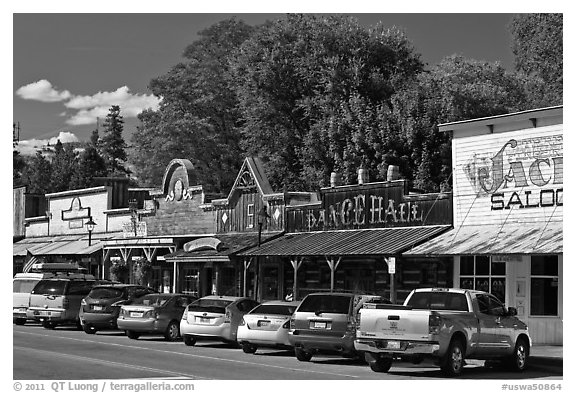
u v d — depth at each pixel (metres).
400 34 54.66
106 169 95.19
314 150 51.25
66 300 32.97
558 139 25.94
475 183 28.33
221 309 26.41
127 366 19.83
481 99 48.41
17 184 92.00
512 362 21.55
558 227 25.41
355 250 29.92
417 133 46.38
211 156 63.81
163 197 45.91
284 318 24.34
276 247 34.69
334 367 21.34
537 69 57.38
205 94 64.62
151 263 44.78
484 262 28.66
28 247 57.06
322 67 53.41
